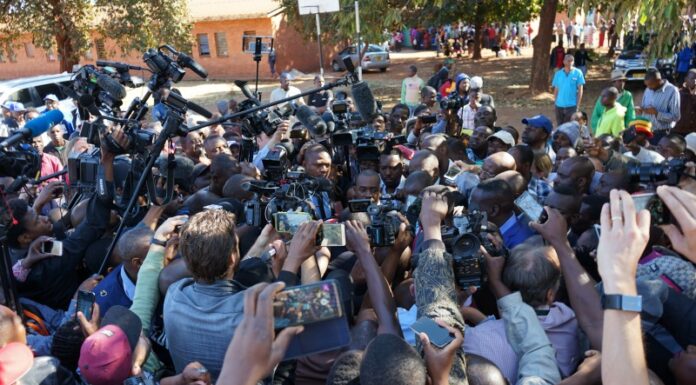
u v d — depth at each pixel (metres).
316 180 3.80
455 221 2.69
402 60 27.56
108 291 3.01
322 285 1.71
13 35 16.41
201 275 2.16
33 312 3.17
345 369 1.97
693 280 2.71
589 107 14.41
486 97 8.05
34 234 3.56
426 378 1.79
